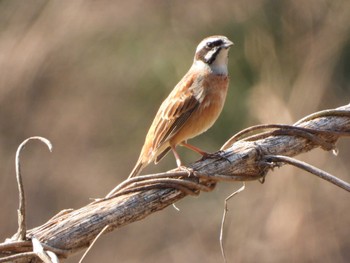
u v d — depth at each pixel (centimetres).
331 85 1664
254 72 1708
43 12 1695
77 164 1612
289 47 1712
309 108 1639
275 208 1496
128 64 1683
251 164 507
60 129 1636
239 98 1672
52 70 1661
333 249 1458
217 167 503
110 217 471
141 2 1711
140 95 1673
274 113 1638
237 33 1725
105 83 1675
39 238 460
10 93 1641
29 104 1645
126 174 1614
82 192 1588
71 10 1691
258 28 1727
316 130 526
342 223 1474
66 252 461
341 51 1692
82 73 1672
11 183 1579
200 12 1723
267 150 516
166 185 485
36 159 1612
